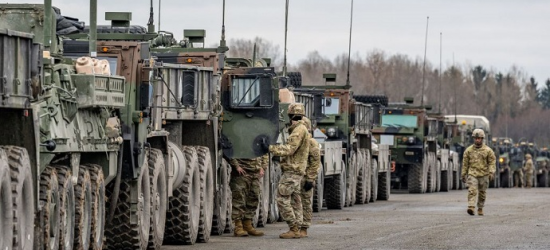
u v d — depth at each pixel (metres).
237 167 27.73
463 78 178.00
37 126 17.34
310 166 27.42
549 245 25.20
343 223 32.34
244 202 27.89
